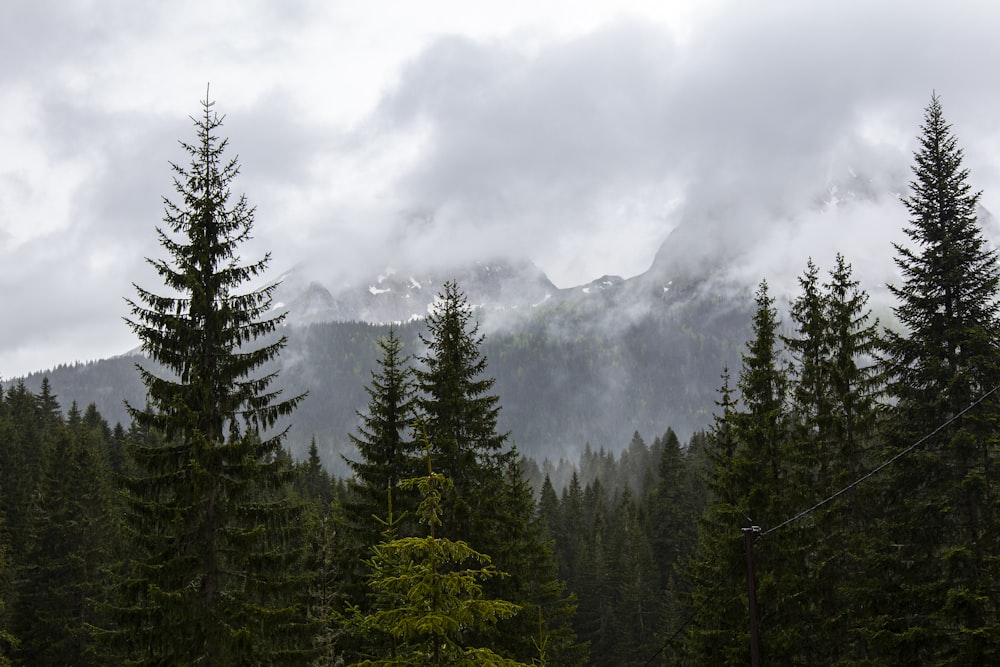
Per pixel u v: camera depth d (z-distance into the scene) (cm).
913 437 2253
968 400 2178
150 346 2034
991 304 2216
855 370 2541
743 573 2517
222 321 2059
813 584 2417
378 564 1559
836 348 2628
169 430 2025
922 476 2228
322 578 2456
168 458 2034
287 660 2038
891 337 2347
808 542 2447
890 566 2144
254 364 2106
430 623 1127
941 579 2084
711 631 2509
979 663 1900
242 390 2109
